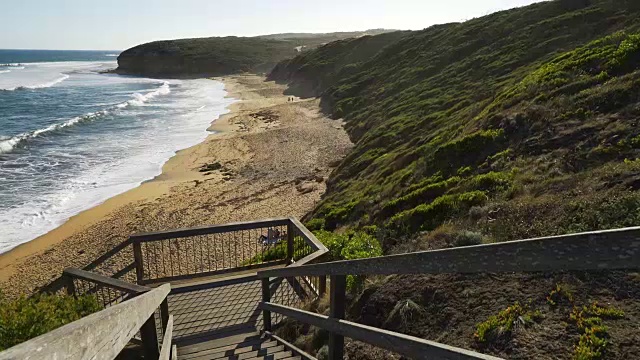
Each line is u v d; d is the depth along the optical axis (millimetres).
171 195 16953
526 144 7953
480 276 3967
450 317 3584
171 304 5410
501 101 11305
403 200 8742
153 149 24078
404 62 35750
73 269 4406
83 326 1078
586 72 9773
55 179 18375
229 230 5973
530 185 6207
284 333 4609
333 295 2459
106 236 13211
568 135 7254
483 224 5617
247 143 25438
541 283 3545
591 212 4477
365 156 16750
